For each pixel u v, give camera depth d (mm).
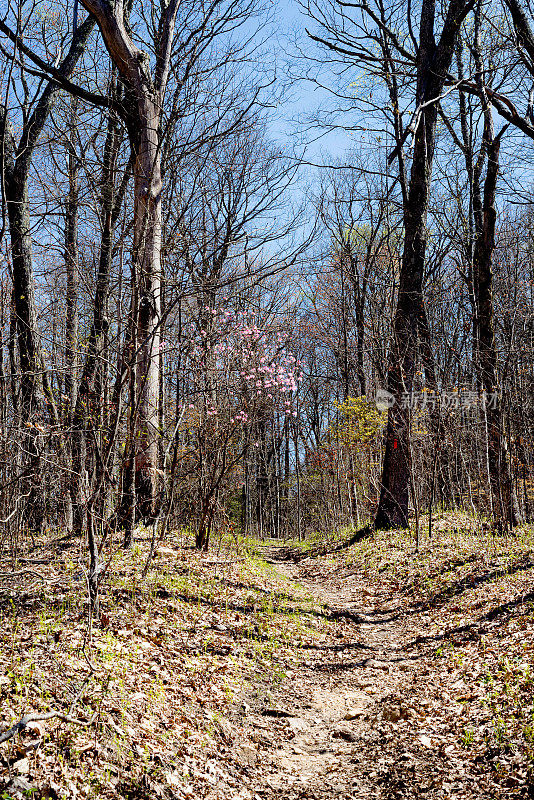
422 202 15258
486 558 10055
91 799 3395
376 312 19703
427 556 11766
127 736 4148
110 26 10766
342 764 4871
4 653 4703
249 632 7492
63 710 4082
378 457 20062
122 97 10930
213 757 4562
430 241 21719
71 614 5973
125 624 6176
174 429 10805
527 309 16688
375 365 18891
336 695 6352
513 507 12148
